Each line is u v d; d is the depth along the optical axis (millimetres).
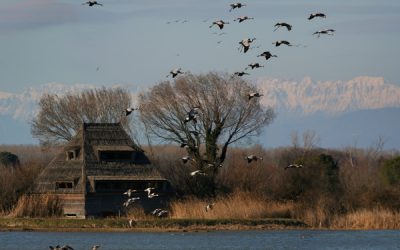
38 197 121875
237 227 116375
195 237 108750
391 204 123938
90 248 98500
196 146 124625
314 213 120500
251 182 131000
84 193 123125
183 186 132250
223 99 133000
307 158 133625
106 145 129125
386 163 137875
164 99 133625
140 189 126500
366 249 99625
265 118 137125
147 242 104062
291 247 100875
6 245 101125
